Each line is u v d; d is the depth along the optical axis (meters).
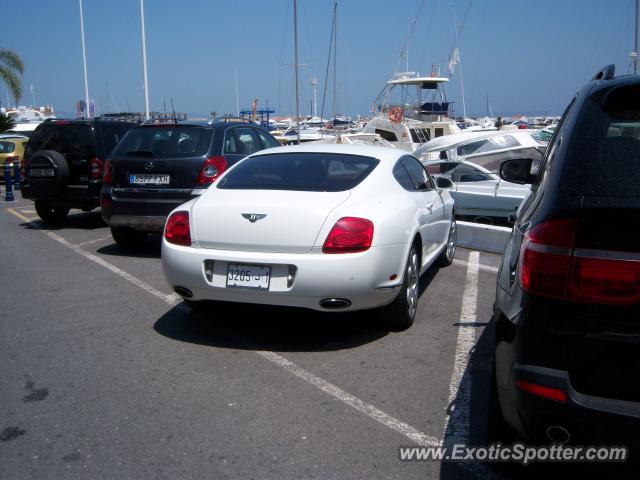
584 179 2.38
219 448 3.18
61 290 6.28
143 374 4.13
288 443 3.23
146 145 7.73
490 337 4.86
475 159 10.66
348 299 4.27
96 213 12.50
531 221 2.57
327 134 30.17
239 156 8.05
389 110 22.88
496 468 3.00
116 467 3.01
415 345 4.68
